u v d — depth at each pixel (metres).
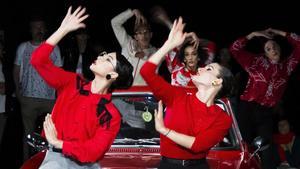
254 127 9.95
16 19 13.74
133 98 7.66
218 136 5.66
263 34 9.70
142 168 6.52
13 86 11.50
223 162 6.97
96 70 5.55
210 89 5.72
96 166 5.66
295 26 15.20
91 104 5.48
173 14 15.02
